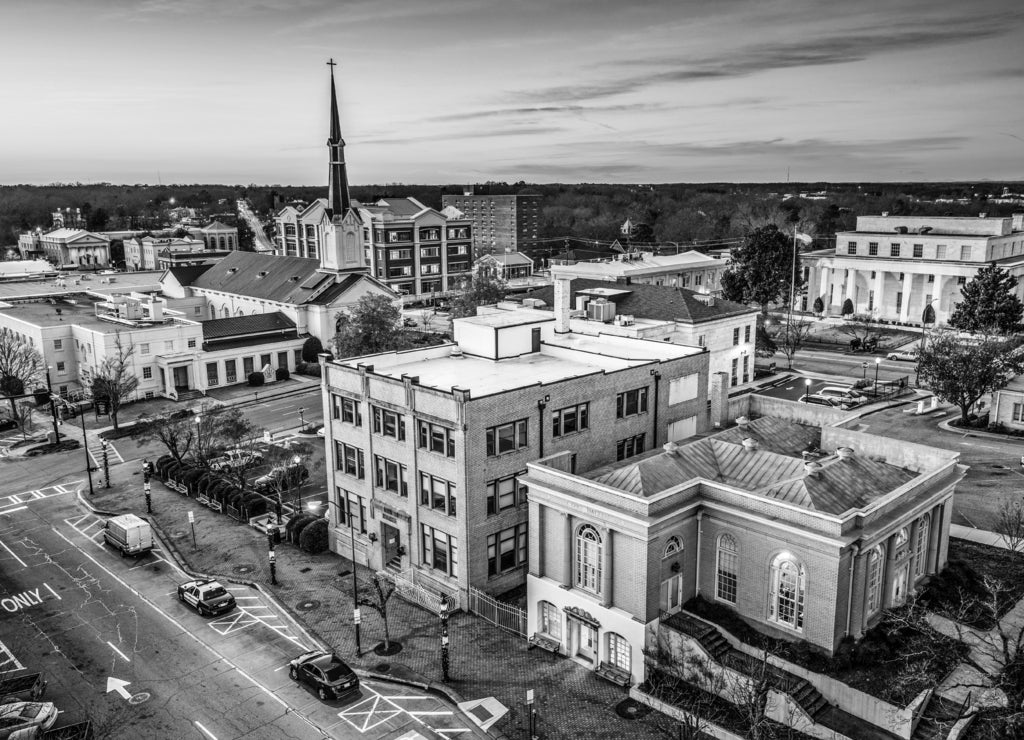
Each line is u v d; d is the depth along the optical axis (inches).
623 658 1524.4
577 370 2082.9
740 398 2824.8
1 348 3641.7
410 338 4244.6
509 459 1795.0
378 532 1990.7
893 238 4965.6
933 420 3019.2
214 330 4094.5
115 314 4037.9
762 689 1239.5
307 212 6309.1
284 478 2500.0
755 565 1449.3
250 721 1425.9
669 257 5369.1
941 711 1278.3
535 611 1656.0
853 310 5177.2
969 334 4097.0
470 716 1421.0
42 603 1879.9
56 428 3097.9
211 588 1859.0
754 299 5073.8
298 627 1744.6
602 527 1493.6
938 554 1656.0
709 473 1649.9
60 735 1376.7
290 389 3924.7
